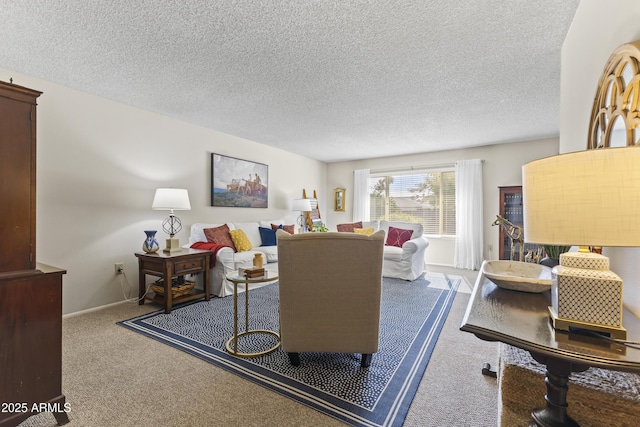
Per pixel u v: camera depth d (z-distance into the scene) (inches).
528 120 148.6
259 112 138.6
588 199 27.8
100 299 120.3
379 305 70.0
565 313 32.0
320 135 179.9
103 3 66.3
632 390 35.3
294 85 108.9
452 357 79.6
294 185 233.9
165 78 103.7
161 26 74.7
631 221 26.3
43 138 105.1
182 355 79.3
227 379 68.1
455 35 78.1
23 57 90.0
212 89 113.0
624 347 28.1
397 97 119.7
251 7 67.6
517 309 39.0
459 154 214.5
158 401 60.1
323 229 163.2
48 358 54.4
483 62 92.1
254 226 181.0
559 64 93.0
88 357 77.9
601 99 51.0
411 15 70.2
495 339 31.4
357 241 66.6
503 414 43.1
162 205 123.1
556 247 63.9
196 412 56.9
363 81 105.4
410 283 164.2
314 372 71.3
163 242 143.9
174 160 148.6
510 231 101.3
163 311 115.0
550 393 32.3
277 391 63.6
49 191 106.7
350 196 263.0
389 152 227.6
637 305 38.4
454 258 213.2
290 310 69.7
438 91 113.9
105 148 122.0
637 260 38.6
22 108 53.3
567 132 77.8
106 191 122.4
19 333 51.6
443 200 223.3
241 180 185.5
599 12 55.5
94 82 107.3
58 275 56.5
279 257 67.8
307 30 76.2
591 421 35.9
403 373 71.1
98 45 83.4
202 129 162.6
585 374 38.5
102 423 53.8
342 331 69.9
